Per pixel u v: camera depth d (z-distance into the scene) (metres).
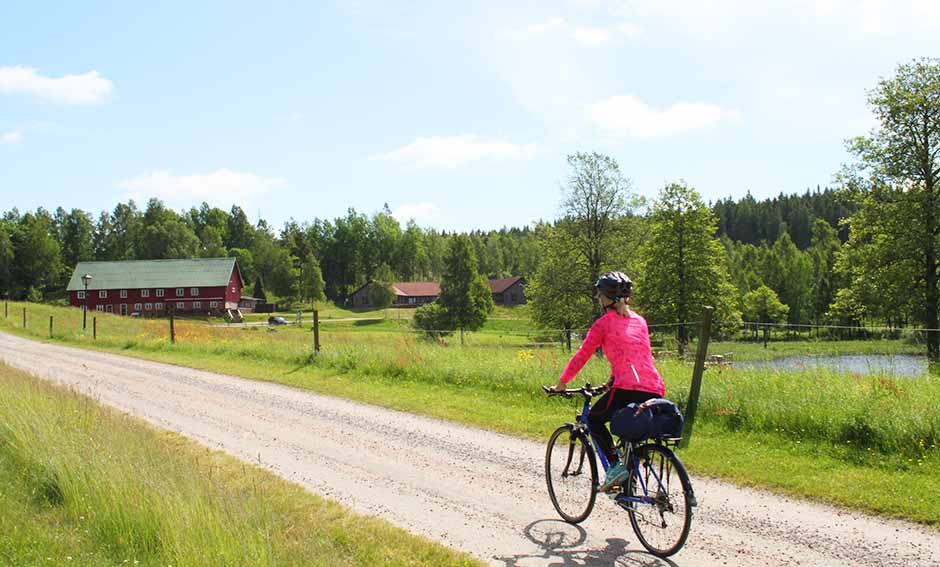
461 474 7.95
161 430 10.86
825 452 7.98
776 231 150.00
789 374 10.45
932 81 30.12
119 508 5.91
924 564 5.06
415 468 8.28
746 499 6.67
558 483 6.42
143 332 35.50
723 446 8.51
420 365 15.58
